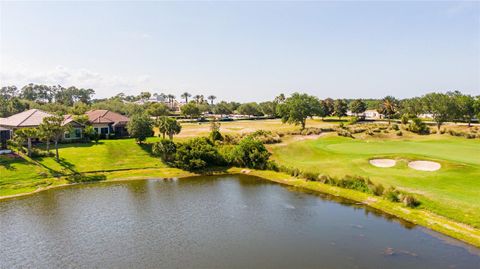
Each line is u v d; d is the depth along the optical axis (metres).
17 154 63.09
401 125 104.69
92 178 57.94
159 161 68.00
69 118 81.06
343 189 48.78
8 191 50.38
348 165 55.78
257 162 64.75
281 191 50.81
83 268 28.78
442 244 32.00
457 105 107.50
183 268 28.61
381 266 28.48
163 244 33.16
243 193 50.09
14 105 125.81
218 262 29.53
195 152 66.38
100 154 68.06
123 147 73.44
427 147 69.00
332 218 39.31
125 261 29.91
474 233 32.81
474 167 47.84
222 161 67.62
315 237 34.31
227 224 38.06
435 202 39.12
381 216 39.41
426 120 140.62
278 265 28.89
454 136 90.31
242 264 29.16
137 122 76.56
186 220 39.41
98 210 43.00
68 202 46.25
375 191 44.88
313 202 45.22
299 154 68.62
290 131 94.81
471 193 40.00
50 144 73.88
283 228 36.72
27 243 33.56
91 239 34.41
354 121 128.38
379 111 171.12
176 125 79.38
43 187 52.94
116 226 37.72
